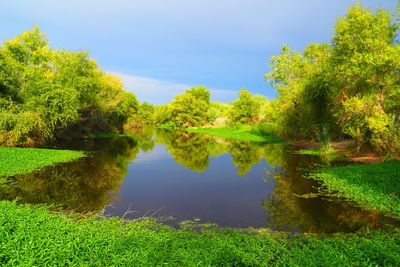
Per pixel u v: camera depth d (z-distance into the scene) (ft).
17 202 32.27
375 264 16.62
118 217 27.17
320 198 34.24
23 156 56.80
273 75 118.83
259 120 183.42
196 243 19.79
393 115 51.42
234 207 32.04
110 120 161.17
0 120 65.62
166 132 192.65
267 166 58.44
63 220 22.94
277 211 30.27
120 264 15.87
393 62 45.60
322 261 17.04
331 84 68.33
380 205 29.94
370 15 60.54
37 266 14.46
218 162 65.05
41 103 78.18
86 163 58.75
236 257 17.35
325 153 69.36
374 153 60.64
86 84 100.58
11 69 83.20
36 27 103.71
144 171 54.19
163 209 31.24
